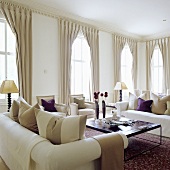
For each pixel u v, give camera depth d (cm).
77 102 505
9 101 388
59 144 166
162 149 311
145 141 353
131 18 590
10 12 444
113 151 178
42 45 514
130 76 802
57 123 171
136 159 270
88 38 620
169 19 600
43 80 516
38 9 496
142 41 827
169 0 457
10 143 207
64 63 554
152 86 799
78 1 465
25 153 169
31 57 478
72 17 567
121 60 759
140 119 420
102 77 679
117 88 591
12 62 480
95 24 634
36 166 163
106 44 694
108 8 509
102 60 679
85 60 648
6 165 253
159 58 782
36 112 193
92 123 339
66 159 144
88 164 168
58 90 550
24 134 190
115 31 716
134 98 486
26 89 467
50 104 439
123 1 463
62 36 550
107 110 690
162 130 380
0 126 248
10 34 478
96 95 425
